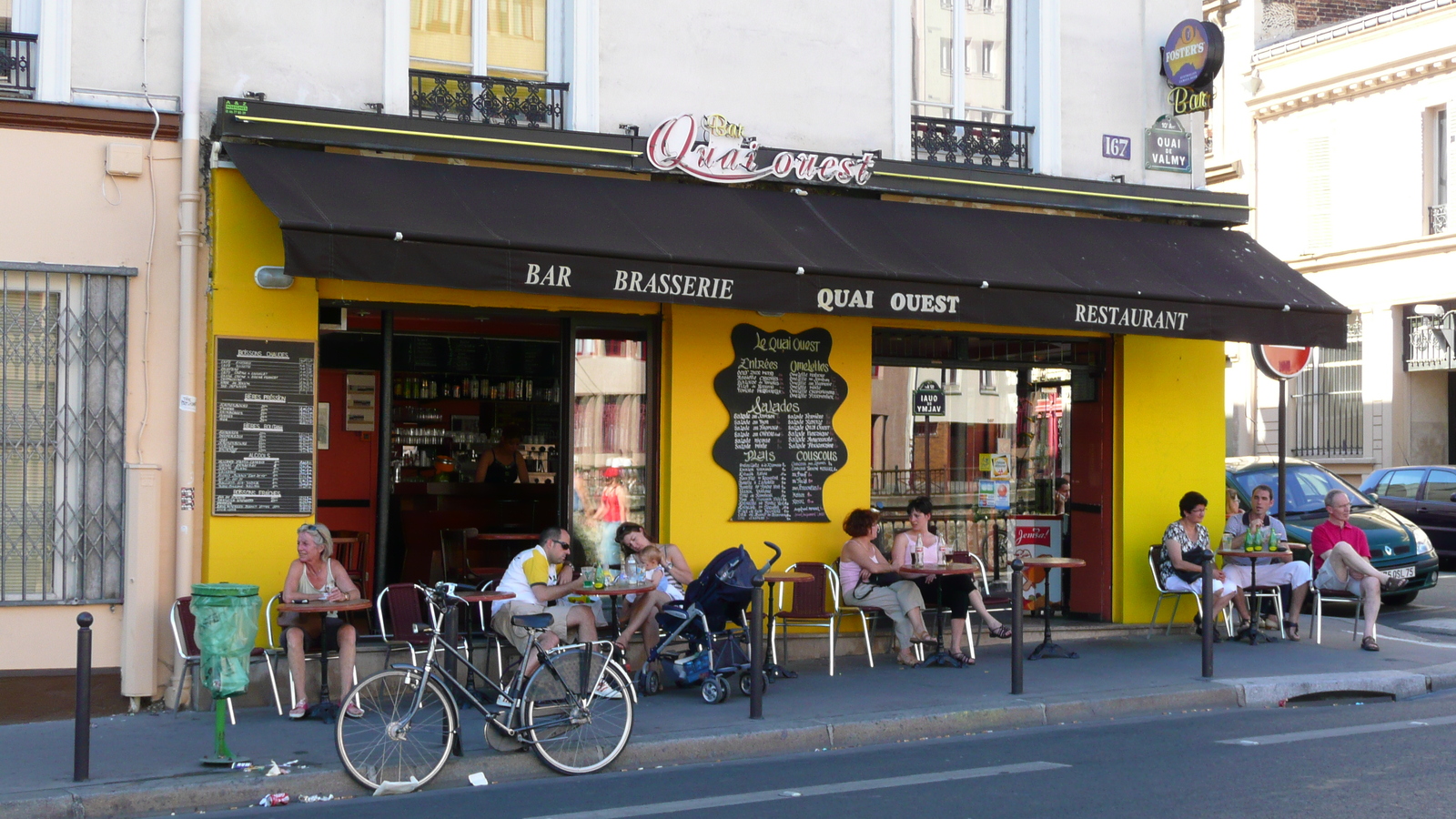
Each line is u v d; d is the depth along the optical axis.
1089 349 12.58
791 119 11.20
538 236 9.08
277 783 7.11
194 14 9.14
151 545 8.84
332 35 9.68
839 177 11.03
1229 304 11.20
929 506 11.03
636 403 10.80
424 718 7.44
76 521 8.92
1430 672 10.52
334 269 8.36
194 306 9.11
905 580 10.76
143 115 9.02
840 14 11.42
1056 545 12.84
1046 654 11.17
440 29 10.23
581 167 10.19
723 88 10.95
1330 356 25.16
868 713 8.84
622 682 7.95
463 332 11.51
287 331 9.29
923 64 12.08
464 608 10.00
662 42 10.73
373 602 9.89
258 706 9.12
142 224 9.06
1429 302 23.31
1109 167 12.55
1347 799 6.63
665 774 7.72
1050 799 6.76
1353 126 24.70
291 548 9.26
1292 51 25.64
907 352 11.96
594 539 10.61
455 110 10.12
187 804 6.91
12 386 8.82
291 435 9.28
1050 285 10.50
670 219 9.94
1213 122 27.67
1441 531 18.70
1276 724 8.88
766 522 10.96
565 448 10.52
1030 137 12.35
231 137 9.15
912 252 10.47
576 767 7.75
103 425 8.96
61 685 8.76
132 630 8.79
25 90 8.84
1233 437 27.05
